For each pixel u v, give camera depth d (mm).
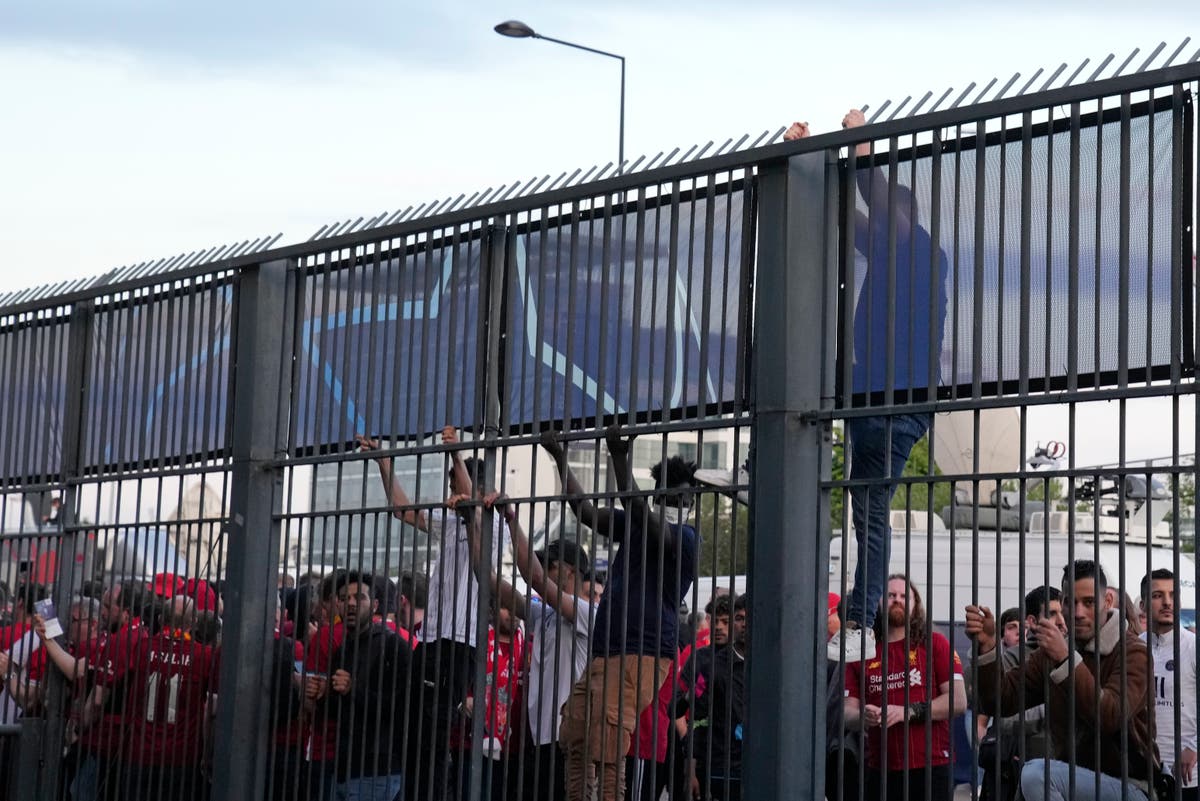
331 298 6398
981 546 8391
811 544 4691
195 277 6902
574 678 5289
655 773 4898
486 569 5566
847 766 5336
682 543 5273
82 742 7148
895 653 5422
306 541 6348
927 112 4578
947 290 4590
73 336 7629
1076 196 4289
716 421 4949
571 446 5566
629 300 5332
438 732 5738
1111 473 4078
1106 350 4199
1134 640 4898
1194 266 4059
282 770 6312
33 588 7719
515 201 5680
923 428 5035
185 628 6836
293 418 6453
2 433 8086
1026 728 5316
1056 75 4406
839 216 4879
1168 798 4824
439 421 5867
